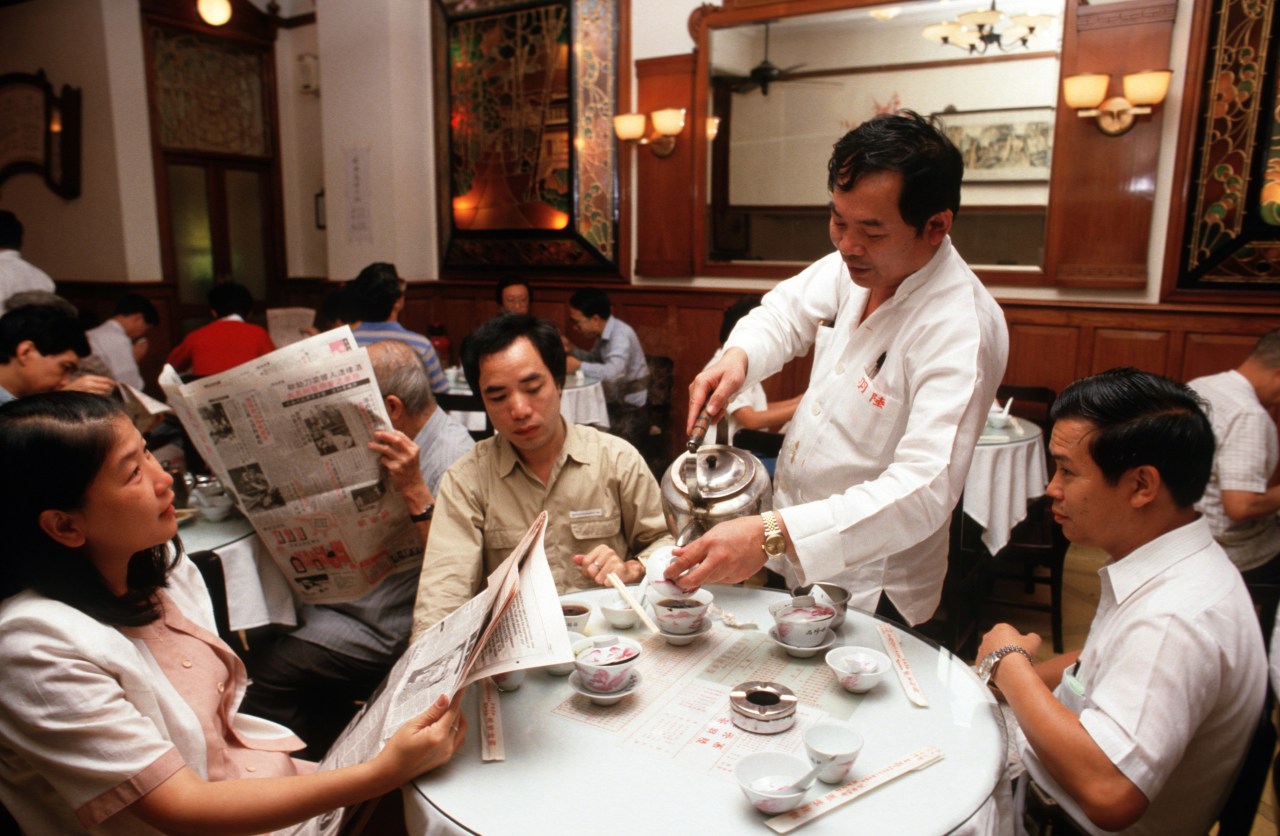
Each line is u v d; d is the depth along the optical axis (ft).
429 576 5.02
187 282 21.45
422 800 3.08
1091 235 13.17
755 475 4.32
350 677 6.21
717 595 4.90
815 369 5.21
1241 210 12.20
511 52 18.26
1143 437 3.52
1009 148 13.65
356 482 5.52
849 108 14.94
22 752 3.08
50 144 20.59
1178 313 12.73
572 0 17.26
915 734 3.43
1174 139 12.55
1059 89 13.10
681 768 3.22
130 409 6.92
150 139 20.21
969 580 8.70
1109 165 12.90
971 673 3.92
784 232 15.97
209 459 5.66
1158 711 3.32
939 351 4.21
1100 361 13.39
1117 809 3.27
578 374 14.66
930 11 13.94
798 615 4.16
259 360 5.25
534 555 3.77
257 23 21.77
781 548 3.90
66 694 3.03
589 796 3.06
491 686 3.82
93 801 3.04
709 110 16.20
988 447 9.52
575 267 18.42
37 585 3.25
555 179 18.21
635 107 17.10
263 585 6.57
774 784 3.04
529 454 5.44
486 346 5.10
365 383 5.29
